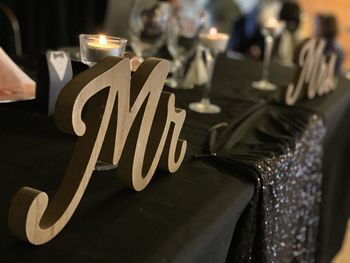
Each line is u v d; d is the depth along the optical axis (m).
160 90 0.74
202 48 1.29
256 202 0.87
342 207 1.95
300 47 1.40
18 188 0.73
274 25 1.74
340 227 1.97
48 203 0.63
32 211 0.57
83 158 0.63
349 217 2.16
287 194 1.06
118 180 0.78
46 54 1.00
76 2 2.86
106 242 0.61
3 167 0.79
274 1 3.98
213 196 0.77
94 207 0.69
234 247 0.88
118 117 0.66
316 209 1.45
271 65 2.00
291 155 1.03
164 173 0.83
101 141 0.64
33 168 0.80
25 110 1.03
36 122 1.00
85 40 0.78
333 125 1.53
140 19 1.50
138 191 0.75
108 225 0.65
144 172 0.77
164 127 0.76
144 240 0.62
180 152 0.83
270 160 0.93
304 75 1.43
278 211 1.00
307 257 1.45
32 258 0.56
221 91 1.46
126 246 0.61
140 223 0.66
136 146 0.71
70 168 0.64
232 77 1.70
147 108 0.71
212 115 1.20
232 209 0.76
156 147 0.77
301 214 1.28
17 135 0.93
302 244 1.35
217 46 1.25
